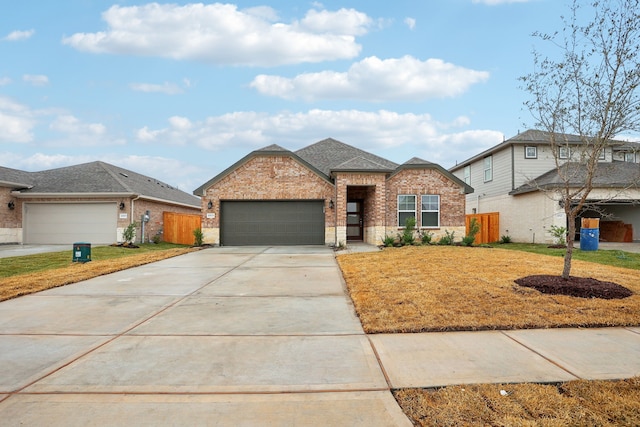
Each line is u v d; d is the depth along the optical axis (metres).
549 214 17.58
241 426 2.72
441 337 4.64
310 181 17.59
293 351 4.21
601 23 6.47
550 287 6.62
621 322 5.06
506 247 16.28
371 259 11.50
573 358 3.93
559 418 2.75
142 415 2.87
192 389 3.30
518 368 3.68
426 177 17.47
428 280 7.79
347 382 3.42
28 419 2.81
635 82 6.17
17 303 6.54
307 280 8.66
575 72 6.86
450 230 17.42
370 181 16.52
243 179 17.59
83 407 2.99
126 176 22.31
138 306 6.31
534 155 20.89
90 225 19.06
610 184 16.23
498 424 2.69
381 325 5.04
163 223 22.23
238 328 5.08
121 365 3.83
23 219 19.20
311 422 2.77
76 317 5.64
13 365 3.84
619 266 10.17
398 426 2.71
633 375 3.51
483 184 24.59
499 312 5.52
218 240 17.39
